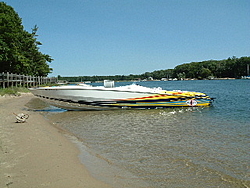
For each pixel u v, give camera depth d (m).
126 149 5.93
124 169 4.65
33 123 9.18
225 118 10.55
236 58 142.12
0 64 31.08
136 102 13.48
